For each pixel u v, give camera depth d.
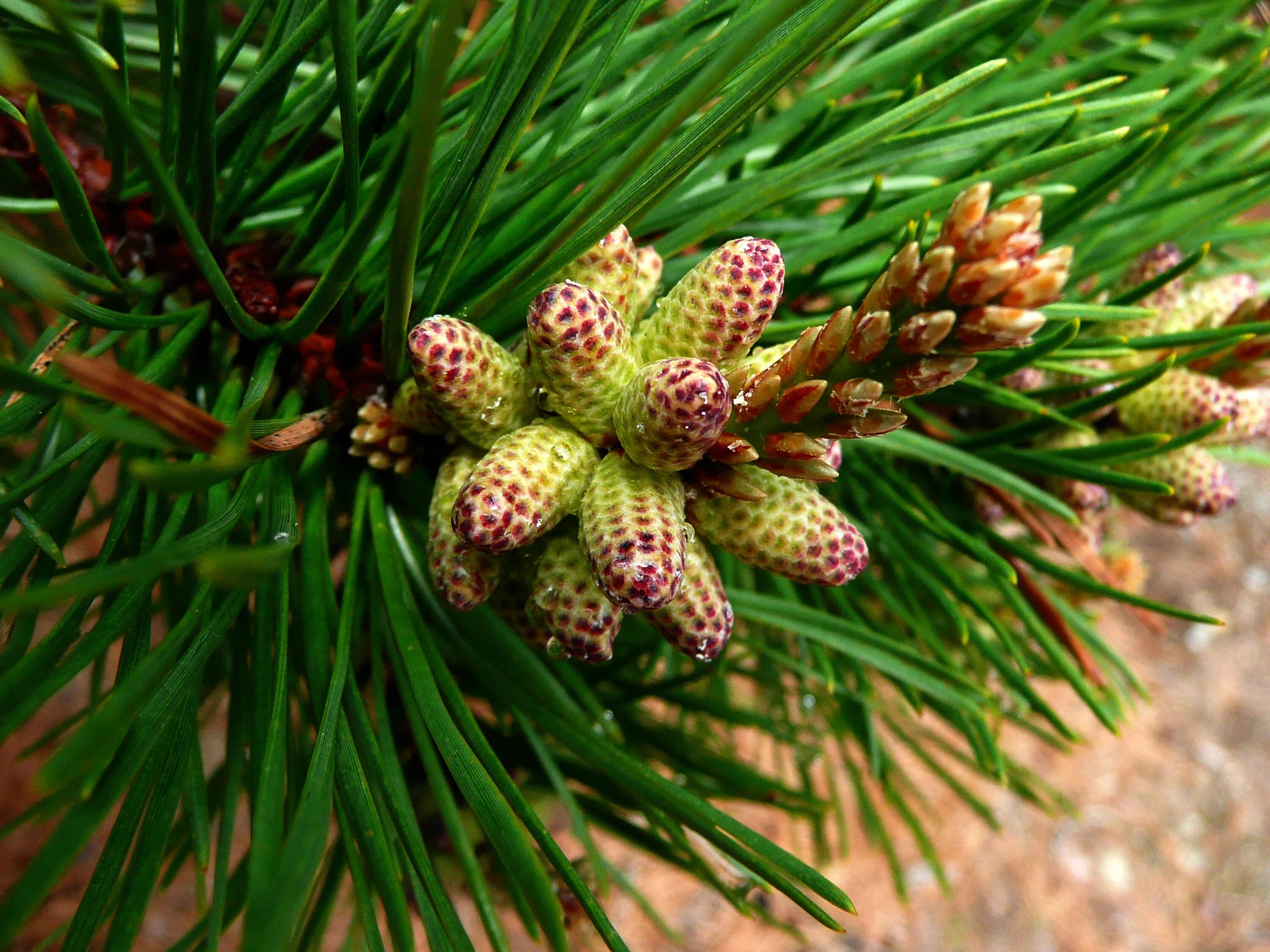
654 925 0.39
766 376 0.09
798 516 0.09
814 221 0.12
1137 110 0.13
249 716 0.10
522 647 0.11
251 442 0.08
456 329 0.09
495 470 0.09
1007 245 0.07
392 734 0.13
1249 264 0.15
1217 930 0.44
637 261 0.10
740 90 0.08
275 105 0.10
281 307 0.11
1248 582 0.53
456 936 0.08
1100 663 0.17
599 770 0.11
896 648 0.12
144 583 0.08
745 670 0.17
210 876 0.32
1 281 0.13
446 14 0.06
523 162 0.12
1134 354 0.12
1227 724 0.50
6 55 0.05
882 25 0.11
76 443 0.09
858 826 0.42
